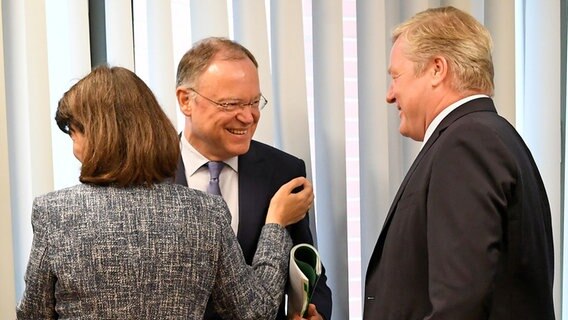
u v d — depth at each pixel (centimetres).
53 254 138
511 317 146
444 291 136
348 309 219
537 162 239
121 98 143
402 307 150
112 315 136
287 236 174
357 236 225
